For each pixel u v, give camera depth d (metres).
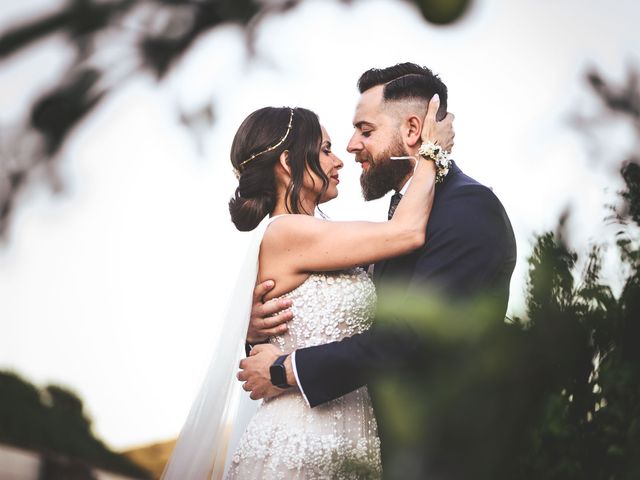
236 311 2.50
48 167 0.40
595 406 0.88
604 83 0.79
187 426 2.50
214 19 0.44
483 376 0.58
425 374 0.58
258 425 2.41
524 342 0.64
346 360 2.21
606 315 0.80
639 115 0.79
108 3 0.41
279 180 2.59
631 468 0.86
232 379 2.51
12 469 2.67
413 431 0.56
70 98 0.40
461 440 0.56
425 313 0.58
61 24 0.39
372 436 2.38
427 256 2.44
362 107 2.82
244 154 2.58
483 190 2.52
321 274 2.49
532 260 0.74
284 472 2.30
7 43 0.38
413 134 2.76
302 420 2.35
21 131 0.39
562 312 0.73
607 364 0.83
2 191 0.39
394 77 2.82
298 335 2.44
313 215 2.67
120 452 4.38
